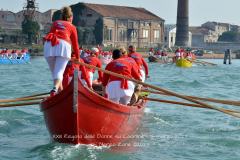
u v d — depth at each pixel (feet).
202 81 166.91
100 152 52.85
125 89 59.36
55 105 51.80
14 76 179.11
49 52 53.31
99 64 70.38
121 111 55.42
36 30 524.52
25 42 523.70
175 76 193.67
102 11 558.56
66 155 50.70
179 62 282.36
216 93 123.85
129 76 59.72
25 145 57.26
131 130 62.39
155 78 177.37
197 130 68.33
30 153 53.21
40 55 473.67
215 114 83.20
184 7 584.81
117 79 59.52
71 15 54.90
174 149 56.59
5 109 82.79
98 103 51.93
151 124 71.92
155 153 54.44
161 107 90.63
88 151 52.54
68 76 61.26
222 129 69.41
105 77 60.34
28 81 153.99
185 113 83.56
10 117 76.02
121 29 578.66
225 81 170.50
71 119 51.39
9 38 534.37
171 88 137.08
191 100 61.00
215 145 59.06
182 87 141.49
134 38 595.88
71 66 60.85
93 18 553.23
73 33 54.08
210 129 69.21
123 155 52.65
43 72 210.18
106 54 304.91
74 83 49.88
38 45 507.30
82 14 557.74
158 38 628.28
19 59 300.20
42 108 54.34
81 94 50.55
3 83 143.13
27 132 65.31
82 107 51.08
